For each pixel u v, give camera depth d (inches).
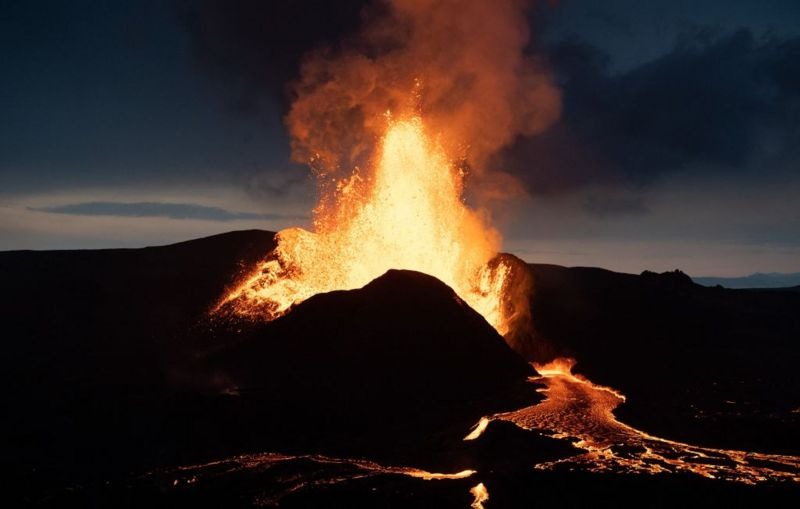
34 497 759.7
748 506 585.0
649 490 606.9
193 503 666.8
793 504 585.0
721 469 663.8
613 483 616.7
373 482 655.8
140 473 792.9
